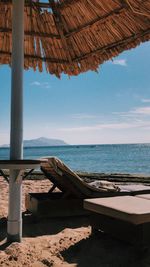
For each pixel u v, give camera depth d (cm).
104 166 3159
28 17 451
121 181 1166
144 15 380
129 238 348
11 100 360
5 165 329
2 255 328
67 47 479
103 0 397
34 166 338
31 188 807
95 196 518
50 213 504
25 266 307
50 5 436
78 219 510
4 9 432
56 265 311
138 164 3391
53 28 467
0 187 827
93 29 446
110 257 330
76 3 422
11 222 361
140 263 311
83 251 351
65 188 555
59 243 379
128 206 347
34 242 376
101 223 391
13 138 355
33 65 494
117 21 418
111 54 457
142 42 421
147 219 320
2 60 478
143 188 566
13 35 367
